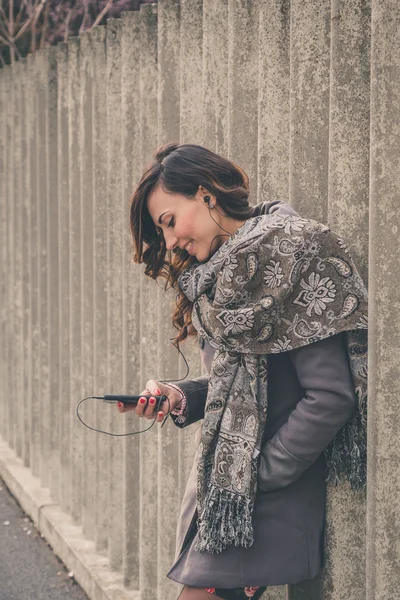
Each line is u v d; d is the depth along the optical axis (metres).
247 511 2.84
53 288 6.26
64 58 5.96
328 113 3.19
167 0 4.34
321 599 3.13
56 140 6.22
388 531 2.78
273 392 2.92
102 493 5.25
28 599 5.07
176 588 4.30
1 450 7.60
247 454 2.83
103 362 5.29
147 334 4.63
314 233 2.78
